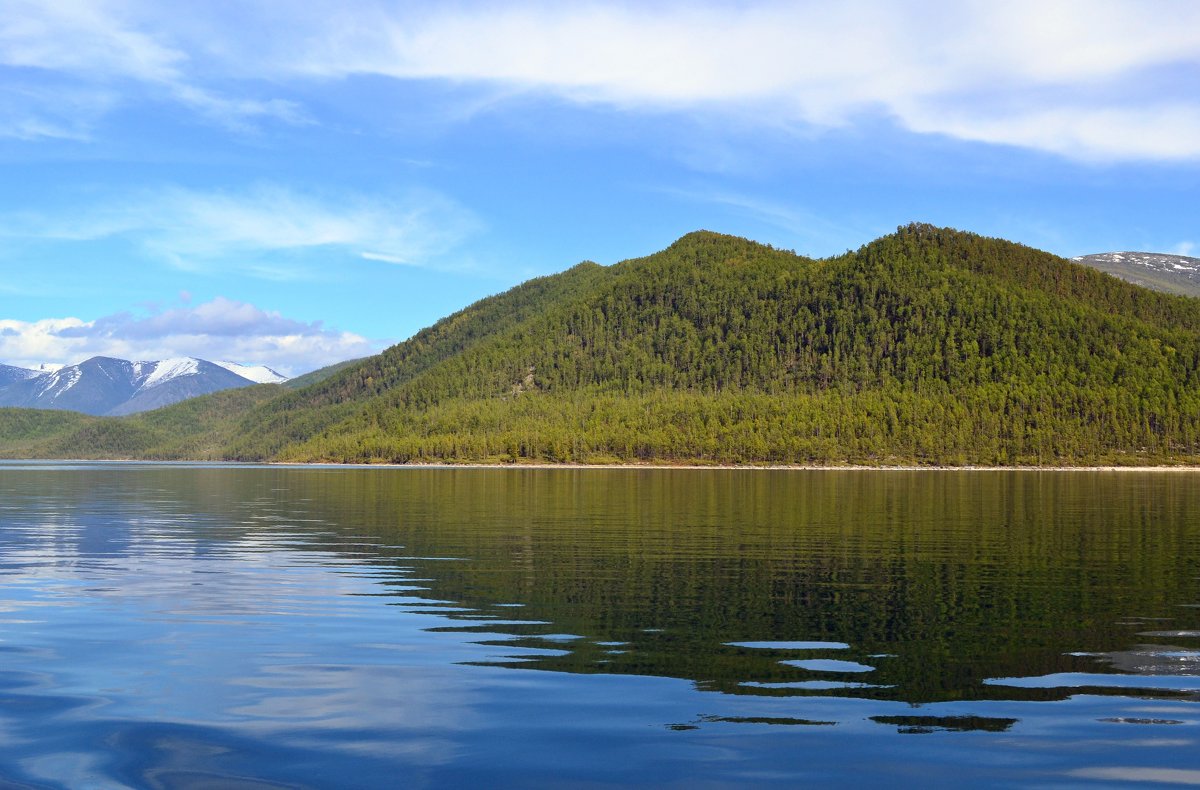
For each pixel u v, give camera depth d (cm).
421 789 1659
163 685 2298
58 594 3622
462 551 5094
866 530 6456
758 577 4097
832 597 3569
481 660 2548
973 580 4031
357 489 13250
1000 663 2545
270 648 2686
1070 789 1681
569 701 2172
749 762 1795
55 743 1888
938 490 13000
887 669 2473
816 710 2116
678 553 5003
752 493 11969
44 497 11012
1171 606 3397
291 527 6669
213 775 1723
